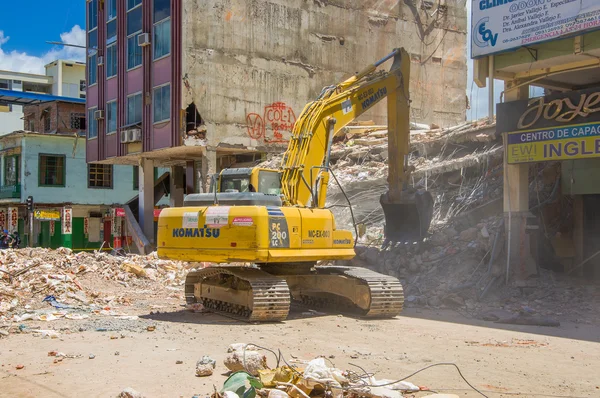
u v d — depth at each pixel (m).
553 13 15.22
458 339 11.34
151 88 32.91
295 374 7.33
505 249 17.08
